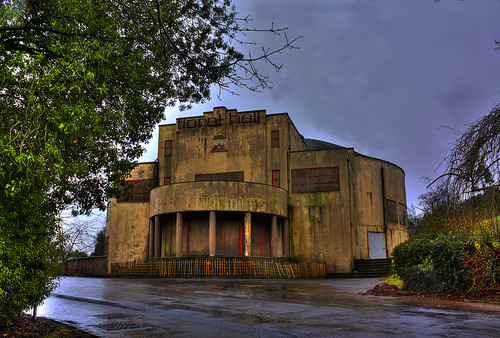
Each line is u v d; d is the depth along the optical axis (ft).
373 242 129.80
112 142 38.63
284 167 113.91
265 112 117.80
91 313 33.81
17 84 25.39
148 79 38.17
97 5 30.25
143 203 120.57
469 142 27.14
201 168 118.01
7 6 27.78
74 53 25.90
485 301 37.68
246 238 95.81
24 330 24.93
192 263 88.69
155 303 39.60
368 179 134.10
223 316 31.04
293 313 32.14
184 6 32.07
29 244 23.58
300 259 108.58
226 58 33.58
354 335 23.44
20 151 22.20
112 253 118.42
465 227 29.04
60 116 24.40
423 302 38.34
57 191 35.68
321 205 110.42
